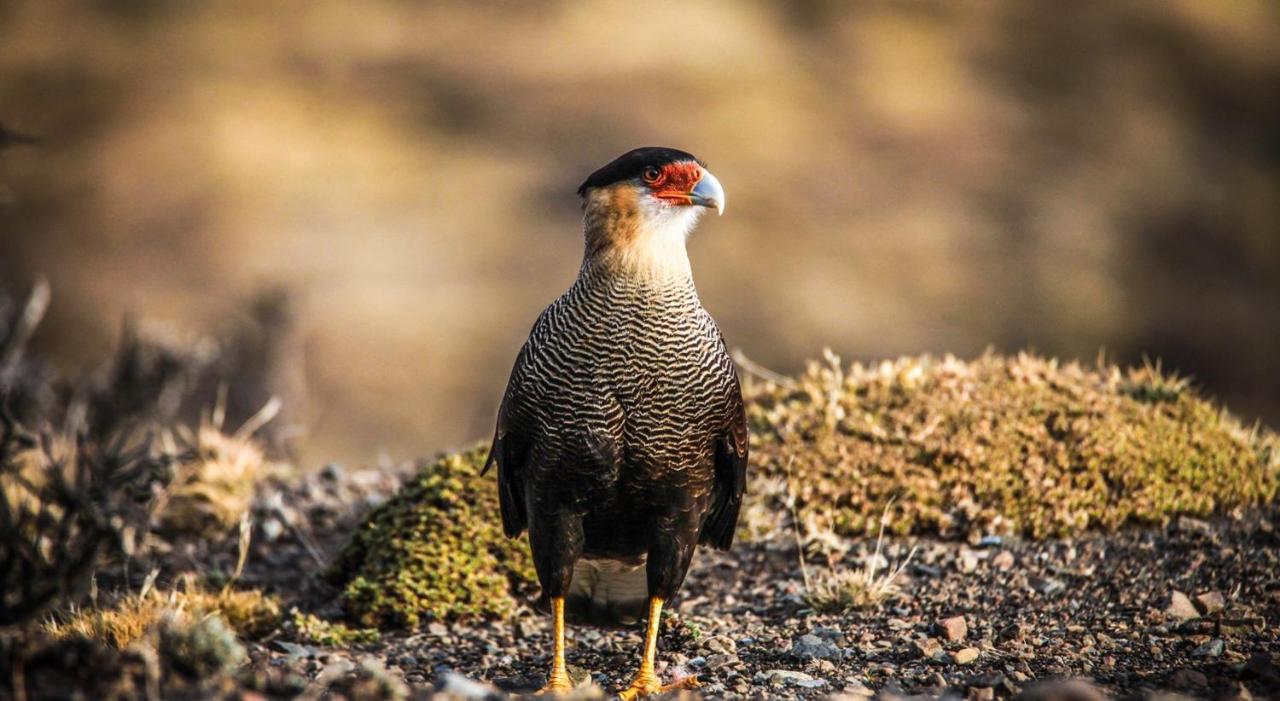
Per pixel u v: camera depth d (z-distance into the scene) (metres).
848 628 7.62
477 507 8.76
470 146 36.94
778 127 38.31
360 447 22.03
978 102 42.28
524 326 27.98
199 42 40.91
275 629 8.22
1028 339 31.44
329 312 27.08
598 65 40.56
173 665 5.40
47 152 33.28
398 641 8.11
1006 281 32.91
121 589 8.66
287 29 41.62
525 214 33.31
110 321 26.34
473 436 19.92
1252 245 38.03
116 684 5.20
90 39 40.22
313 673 7.33
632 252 6.93
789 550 8.82
